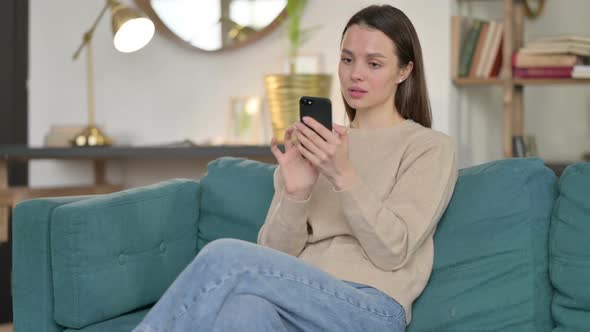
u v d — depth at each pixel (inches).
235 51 127.2
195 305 54.8
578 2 139.1
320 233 68.1
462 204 67.7
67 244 69.3
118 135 134.6
